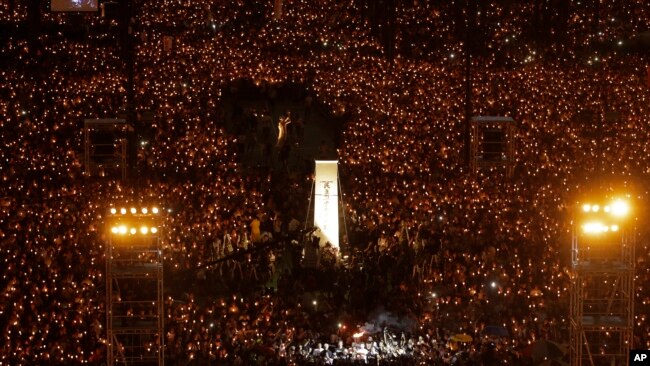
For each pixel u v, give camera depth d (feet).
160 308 243.19
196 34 618.85
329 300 310.24
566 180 403.34
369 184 399.65
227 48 589.32
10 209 339.57
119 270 242.78
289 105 534.37
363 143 449.89
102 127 374.43
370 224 361.51
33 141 418.10
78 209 350.43
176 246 332.19
